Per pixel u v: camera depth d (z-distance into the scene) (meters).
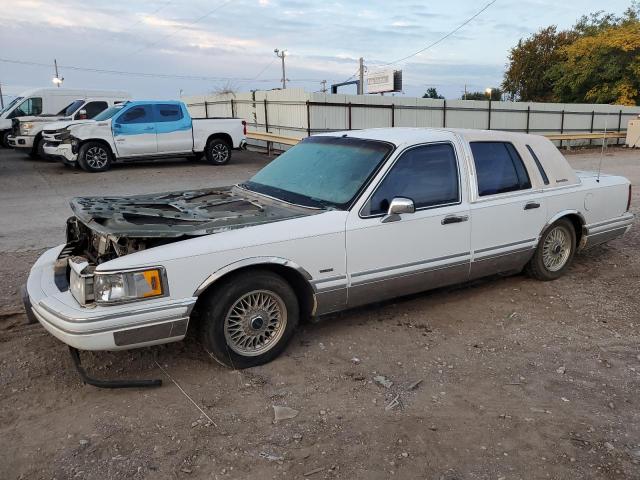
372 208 4.26
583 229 5.92
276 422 3.28
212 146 16.84
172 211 4.18
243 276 3.77
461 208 4.73
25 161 17.78
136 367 3.94
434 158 4.66
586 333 4.58
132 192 11.98
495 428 3.24
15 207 10.16
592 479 2.81
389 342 4.38
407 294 4.65
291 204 4.39
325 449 3.03
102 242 3.93
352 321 4.78
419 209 4.49
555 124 29.05
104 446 3.04
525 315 4.95
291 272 4.04
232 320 3.82
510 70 47.66
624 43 34.34
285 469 2.86
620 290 5.61
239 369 3.89
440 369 3.96
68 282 3.81
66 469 2.85
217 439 3.11
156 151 15.87
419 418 3.33
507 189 5.16
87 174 14.70
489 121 26.30
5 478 2.78
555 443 3.10
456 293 5.49
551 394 3.63
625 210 6.39
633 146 28.38
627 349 4.29
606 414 3.40
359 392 3.63
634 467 2.90
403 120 23.11
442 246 4.65
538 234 5.43
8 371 3.87
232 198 4.72
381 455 2.98
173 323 3.50
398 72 30.53
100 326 3.31
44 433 3.16
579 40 37.94
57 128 14.91
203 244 3.59
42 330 4.54
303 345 4.30
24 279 5.83
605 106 30.84
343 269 4.14
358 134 5.00
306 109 20.19
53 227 8.47
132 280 3.36
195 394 3.59
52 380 3.76
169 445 3.05
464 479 2.79
